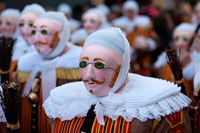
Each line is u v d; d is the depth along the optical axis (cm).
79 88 180
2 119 195
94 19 412
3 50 242
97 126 166
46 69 251
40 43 246
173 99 165
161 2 916
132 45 384
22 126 251
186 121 169
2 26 332
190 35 319
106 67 161
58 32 248
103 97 168
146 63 418
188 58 272
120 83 166
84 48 167
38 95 247
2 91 196
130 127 160
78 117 174
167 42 489
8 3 695
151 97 161
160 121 163
